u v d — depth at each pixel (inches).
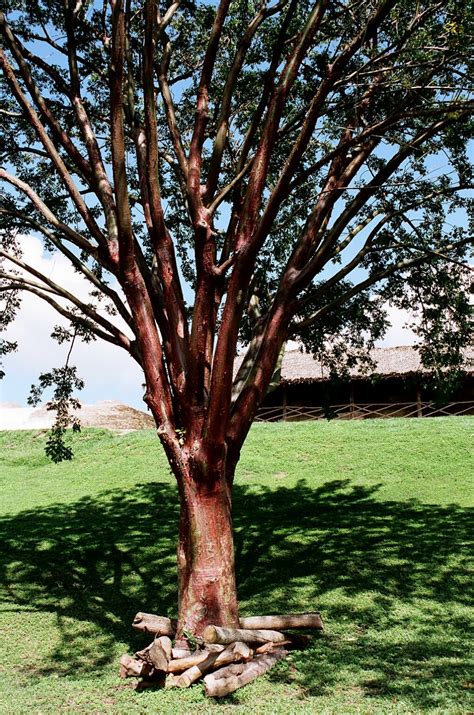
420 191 406.0
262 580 459.5
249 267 291.3
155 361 321.1
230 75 348.8
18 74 428.1
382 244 432.8
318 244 395.2
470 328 424.2
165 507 707.4
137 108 456.8
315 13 291.1
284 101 299.9
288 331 361.1
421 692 259.9
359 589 425.4
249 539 561.9
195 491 310.2
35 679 308.0
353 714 238.1
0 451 1087.0
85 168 362.9
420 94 365.4
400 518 603.5
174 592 445.7
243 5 426.0
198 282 311.1
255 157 305.6
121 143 299.6
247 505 693.9
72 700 270.2
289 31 416.5
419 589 418.9
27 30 426.9
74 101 379.2
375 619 370.9
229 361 291.6
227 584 306.0
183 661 276.8
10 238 468.4
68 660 337.7
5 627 394.9
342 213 333.1
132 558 529.7
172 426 319.3
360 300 448.5
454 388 427.5
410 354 1130.0
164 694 267.3
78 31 421.1
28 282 361.4
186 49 449.4
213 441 301.0
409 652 314.2
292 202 456.4
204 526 307.4
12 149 427.2
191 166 322.0
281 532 577.9
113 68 293.6
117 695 275.1
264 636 309.3
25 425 1269.7
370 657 308.2
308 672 289.9
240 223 305.1
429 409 1151.6
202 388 313.3
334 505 671.8
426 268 428.5
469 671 284.0
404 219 402.0
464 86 344.5
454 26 311.1
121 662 289.0
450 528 556.4
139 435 1036.5
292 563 492.4
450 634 339.6
